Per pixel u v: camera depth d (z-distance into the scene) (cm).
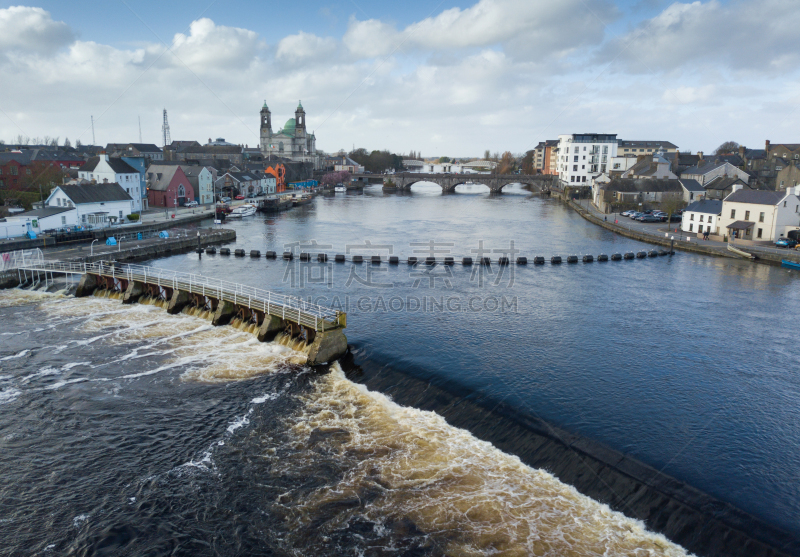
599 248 10712
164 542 2653
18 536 2678
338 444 3422
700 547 2531
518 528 2678
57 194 10750
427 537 2644
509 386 4044
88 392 4116
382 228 13588
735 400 3931
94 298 6794
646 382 4209
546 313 6053
